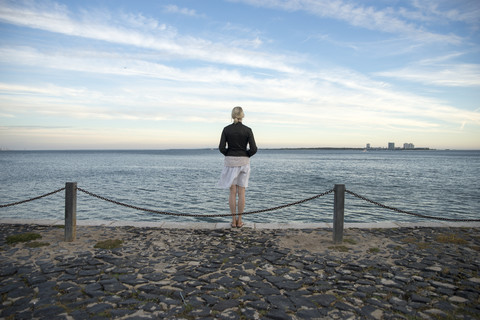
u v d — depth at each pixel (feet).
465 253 16.22
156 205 57.98
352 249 16.90
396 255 15.87
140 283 12.23
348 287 11.99
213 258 15.38
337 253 16.21
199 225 22.11
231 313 9.87
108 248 16.80
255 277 12.96
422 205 58.08
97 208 56.03
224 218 49.26
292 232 20.42
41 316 9.52
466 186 86.28
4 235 19.03
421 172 139.13
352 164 217.15
